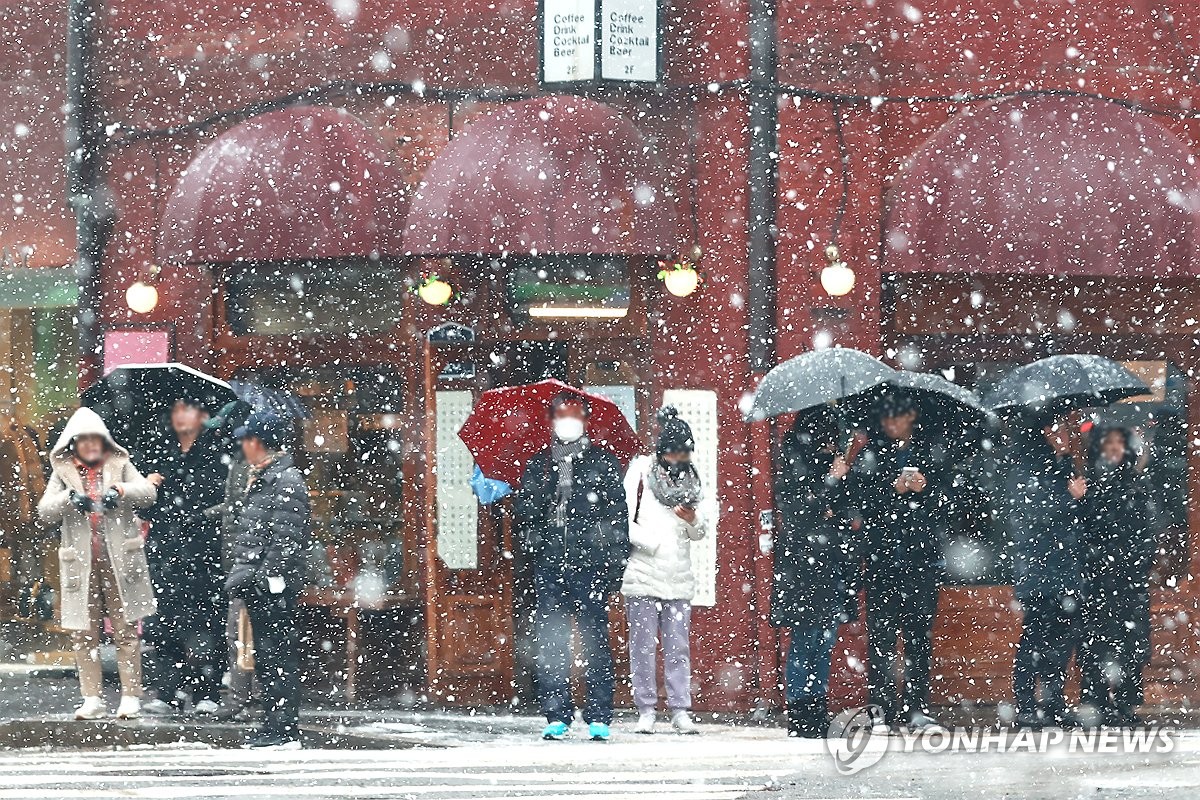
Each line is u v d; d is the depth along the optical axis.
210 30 44.62
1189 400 42.44
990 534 38.50
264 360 43.69
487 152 40.25
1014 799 24.70
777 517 35.66
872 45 41.81
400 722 37.66
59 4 47.16
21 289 47.53
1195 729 37.09
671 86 41.84
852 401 35.66
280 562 32.66
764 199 41.28
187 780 27.11
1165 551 42.16
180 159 44.84
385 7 43.44
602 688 34.22
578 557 33.88
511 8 42.81
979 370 42.28
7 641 48.28
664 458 35.72
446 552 41.31
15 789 25.94
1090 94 42.16
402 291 42.75
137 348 44.78
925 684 36.41
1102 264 39.88
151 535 38.50
